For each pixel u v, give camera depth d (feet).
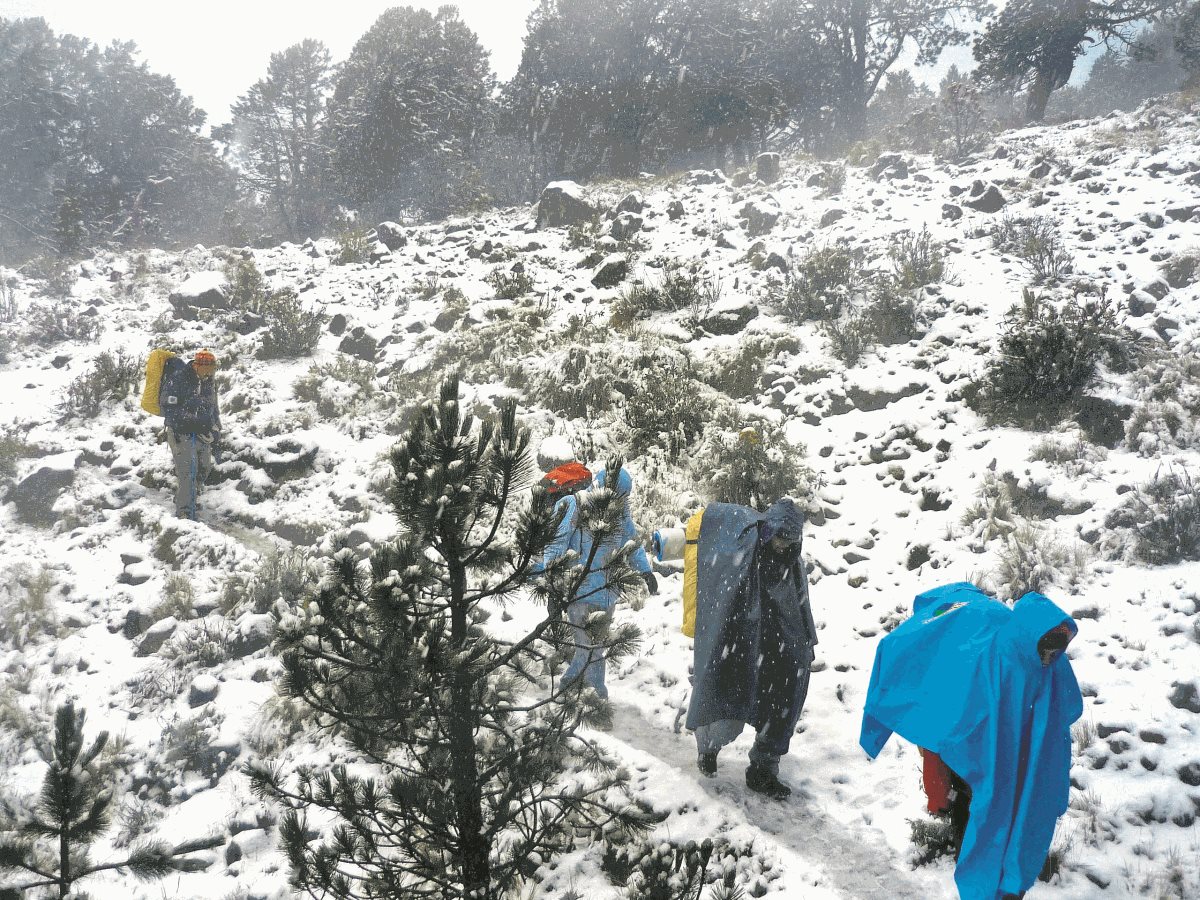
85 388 40.75
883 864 13.11
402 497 11.32
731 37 116.67
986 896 10.96
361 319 49.24
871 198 58.70
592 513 11.75
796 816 14.35
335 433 35.27
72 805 11.60
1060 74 110.63
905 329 35.86
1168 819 13.25
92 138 165.58
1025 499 23.41
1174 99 75.56
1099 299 34.17
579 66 119.75
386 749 13.62
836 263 41.14
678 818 14.20
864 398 31.12
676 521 25.30
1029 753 11.19
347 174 134.21
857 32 131.85
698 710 14.65
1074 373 26.81
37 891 14.10
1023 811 11.01
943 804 12.39
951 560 21.71
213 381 31.17
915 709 12.07
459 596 11.86
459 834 11.55
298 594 23.48
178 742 18.44
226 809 16.42
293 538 29.22
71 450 35.76
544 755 12.38
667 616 21.53
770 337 37.73
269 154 169.99
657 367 35.60
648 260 53.88
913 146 80.69
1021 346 27.94
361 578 11.51
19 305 58.23
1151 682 16.03
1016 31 106.11
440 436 11.55
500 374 38.50
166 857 12.44
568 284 52.75
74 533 30.09
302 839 11.28
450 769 11.66
